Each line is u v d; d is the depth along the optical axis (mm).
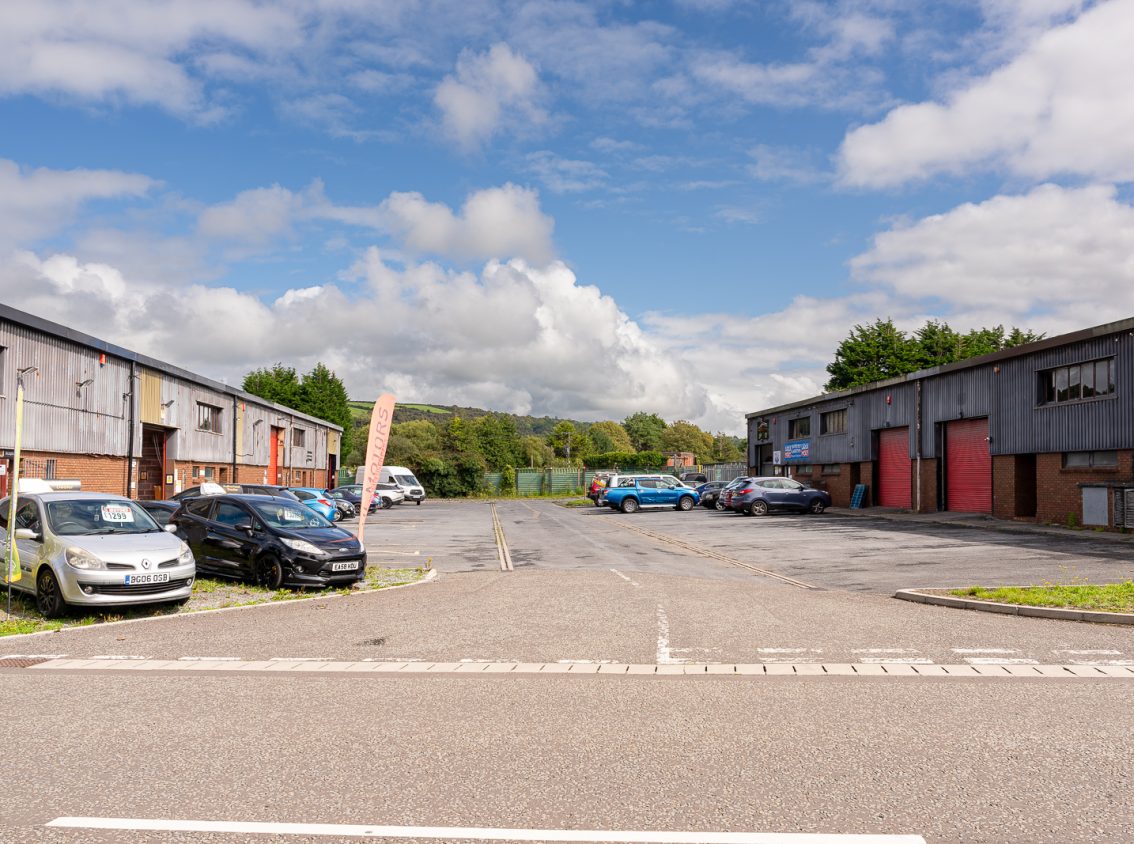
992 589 12008
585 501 57000
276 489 28812
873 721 5809
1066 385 23734
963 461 29078
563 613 10734
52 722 5906
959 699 6398
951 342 58656
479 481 69062
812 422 42812
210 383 34188
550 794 4461
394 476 54094
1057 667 7465
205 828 4043
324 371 80750
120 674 7516
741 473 56312
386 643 8883
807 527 26953
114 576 10938
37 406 21297
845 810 4223
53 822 4113
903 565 16078
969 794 4422
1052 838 3887
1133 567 14617
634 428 143750
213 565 14648
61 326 21953
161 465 30188
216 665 7867
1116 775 4688
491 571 16344
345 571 13773
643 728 5676
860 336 60250
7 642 9242
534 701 6426
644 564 17422
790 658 7953
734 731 5598
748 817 4141
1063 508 23484
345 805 4320
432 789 4543
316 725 5793
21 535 11445
